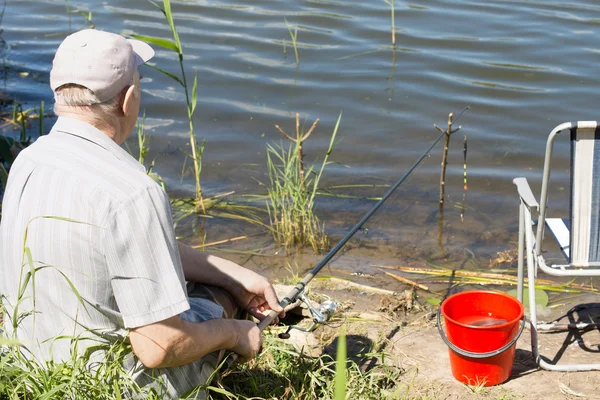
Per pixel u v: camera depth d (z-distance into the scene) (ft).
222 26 26.63
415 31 25.72
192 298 8.54
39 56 24.84
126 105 7.34
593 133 9.68
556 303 12.71
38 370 6.99
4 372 7.08
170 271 6.97
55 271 6.93
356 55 24.08
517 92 21.45
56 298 7.03
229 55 24.29
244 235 15.76
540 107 20.63
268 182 17.74
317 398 9.37
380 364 10.36
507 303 10.12
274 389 9.24
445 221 16.08
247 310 9.34
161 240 6.95
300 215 15.43
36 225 6.95
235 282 9.12
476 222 16.05
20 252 7.10
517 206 16.60
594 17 26.53
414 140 19.34
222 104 21.20
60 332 7.18
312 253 15.05
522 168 18.04
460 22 26.35
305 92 21.81
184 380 7.80
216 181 17.80
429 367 10.41
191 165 18.43
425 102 21.09
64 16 28.12
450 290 13.46
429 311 12.29
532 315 10.30
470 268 14.30
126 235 6.80
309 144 19.22
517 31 25.48
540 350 10.85
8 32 26.73
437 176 17.87
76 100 7.12
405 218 16.24
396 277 13.98
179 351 7.19
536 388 9.82
